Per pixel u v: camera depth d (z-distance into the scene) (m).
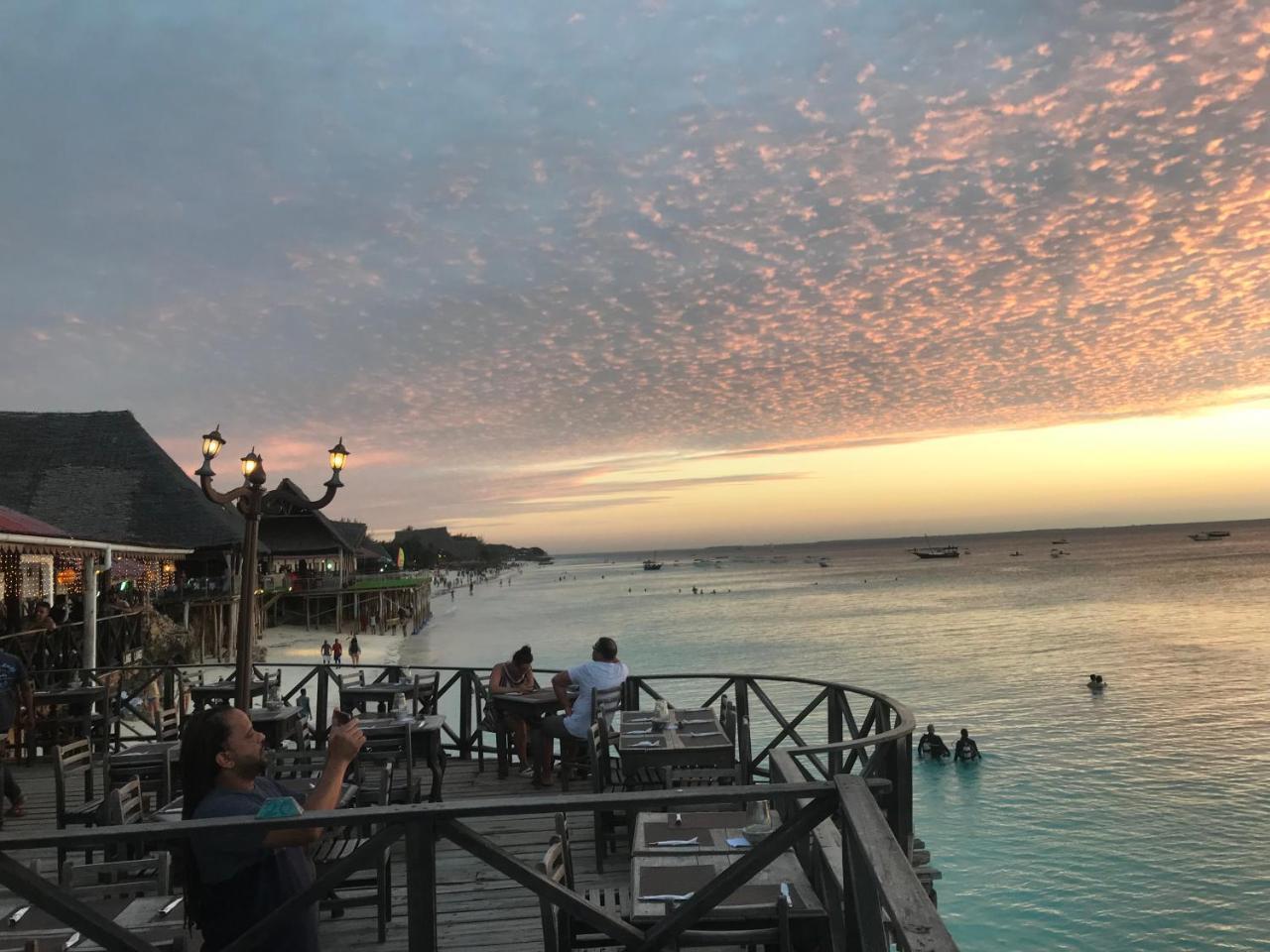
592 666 8.64
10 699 8.45
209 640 42.94
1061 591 94.38
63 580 24.56
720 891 2.94
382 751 7.49
